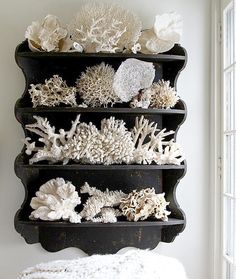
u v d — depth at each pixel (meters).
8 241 2.15
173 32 2.02
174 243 2.19
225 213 2.09
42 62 2.12
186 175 2.20
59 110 1.96
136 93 2.02
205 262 2.20
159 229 2.17
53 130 2.01
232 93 2.03
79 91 2.05
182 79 2.21
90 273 1.40
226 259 2.05
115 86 1.98
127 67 1.99
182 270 1.60
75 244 2.14
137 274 1.41
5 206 2.15
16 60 2.00
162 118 2.18
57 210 1.95
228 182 2.09
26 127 2.01
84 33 1.95
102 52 1.97
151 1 2.20
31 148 2.00
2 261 2.15
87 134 1.98
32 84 2.01
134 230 2.16
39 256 2.16
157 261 1.54
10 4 2.16
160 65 2.17
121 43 2.04
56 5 2.17
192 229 2.20
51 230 2.14
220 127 2.16
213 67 2.18
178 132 2.20
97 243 2.15
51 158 2.00
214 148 2.17
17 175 1.99
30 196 2.09
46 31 1.96
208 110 2.21
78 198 2.01
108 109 1.96
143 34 2.07
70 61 2.11
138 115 2.16
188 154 2.20
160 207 2.01
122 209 2.02
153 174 2.18
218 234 2.15
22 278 1.46
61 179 2.06
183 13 2.21
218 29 2.17
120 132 2.00
